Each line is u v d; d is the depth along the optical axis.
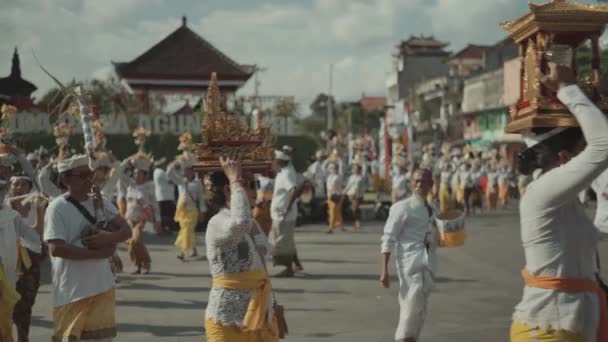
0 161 8.92
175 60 38.78
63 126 10.12
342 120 82.88
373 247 15.89
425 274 6.36
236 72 38.81
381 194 27.69
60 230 4.83
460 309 8.83
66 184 5.00
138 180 11.95
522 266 12.58
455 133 61.31
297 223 21.81
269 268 12.67
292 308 9.04
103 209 5.04
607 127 3.14
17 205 7.21
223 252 4.16
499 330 7.67
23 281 6.72
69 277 4.83
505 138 50.59
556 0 3.50
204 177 4.41
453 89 63.12
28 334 7.27
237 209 4.04
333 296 9.86
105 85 36.00
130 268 12.62
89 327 4.84
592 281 3.39
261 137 4.35
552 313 3.30
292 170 11.58
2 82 32.97
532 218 3.35
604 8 3.44
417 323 6.31
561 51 3.51
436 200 29.05
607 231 4.77
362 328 7.89
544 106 3.42
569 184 3.19
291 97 36.31
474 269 12.26
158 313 8.78
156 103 39.06
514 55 59.03
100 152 10.01
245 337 4.15
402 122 31.44
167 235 18.83
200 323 8.20
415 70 82.38
